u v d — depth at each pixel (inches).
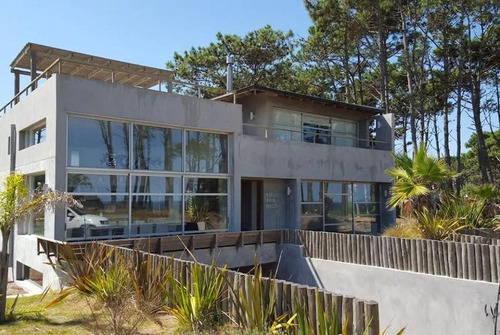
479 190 557.9
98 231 414.3
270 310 191.5
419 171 463.2
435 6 937.5
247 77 1049.5
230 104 526.6
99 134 424.2
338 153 650.8
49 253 377.7
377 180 707.4
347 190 684.1
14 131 532.4
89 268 282.0
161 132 470.6
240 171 529.3
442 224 416.8
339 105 680.4
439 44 1060.5
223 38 1034.7
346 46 1043.3
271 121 618.2
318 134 647.1
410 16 958.4
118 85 432.5
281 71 1059.3
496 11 948.0
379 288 367.6
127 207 437.4
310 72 1152.2
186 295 208.7
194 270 216.7
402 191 471.8
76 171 404.8
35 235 465.7
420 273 343.0
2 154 586.2
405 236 427.2
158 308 229.5
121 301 224.1
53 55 522.3
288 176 581.0
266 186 590.6
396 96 1194.0
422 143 469.7
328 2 930.1
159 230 458.9
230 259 443.8
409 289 345.7
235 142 526.3
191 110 487.8
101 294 248.4
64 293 283.3
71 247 319.6
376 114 756.6
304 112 667.4
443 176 464.8
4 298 241.3
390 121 741.9
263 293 201.3
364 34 991.0
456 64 1080.2
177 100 477.1
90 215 410.3
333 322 152.9
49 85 412.2
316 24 997.8
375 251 382.0
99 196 418.6
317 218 633.6
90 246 340.2
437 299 326.0
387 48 1064.8
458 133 1057.5
